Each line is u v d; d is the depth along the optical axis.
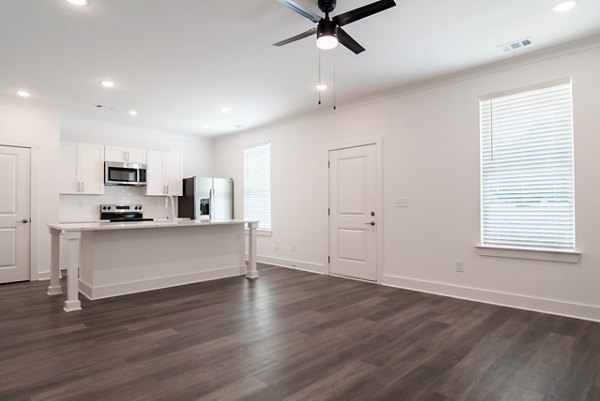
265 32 3.08
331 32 2.42
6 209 4.95
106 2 2.58
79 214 6.16
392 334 2.99
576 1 2.65
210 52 3.46
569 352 2.62
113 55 3.50
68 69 3.84
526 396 2.04
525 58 3.64
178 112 5.65
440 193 4.29
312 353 2.61
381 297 4.16
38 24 2.88
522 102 3.73
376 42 3.30
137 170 6.51
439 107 4.29
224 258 5.42
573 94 3.38
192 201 6.89
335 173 5.42
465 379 2.23
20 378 2.23
